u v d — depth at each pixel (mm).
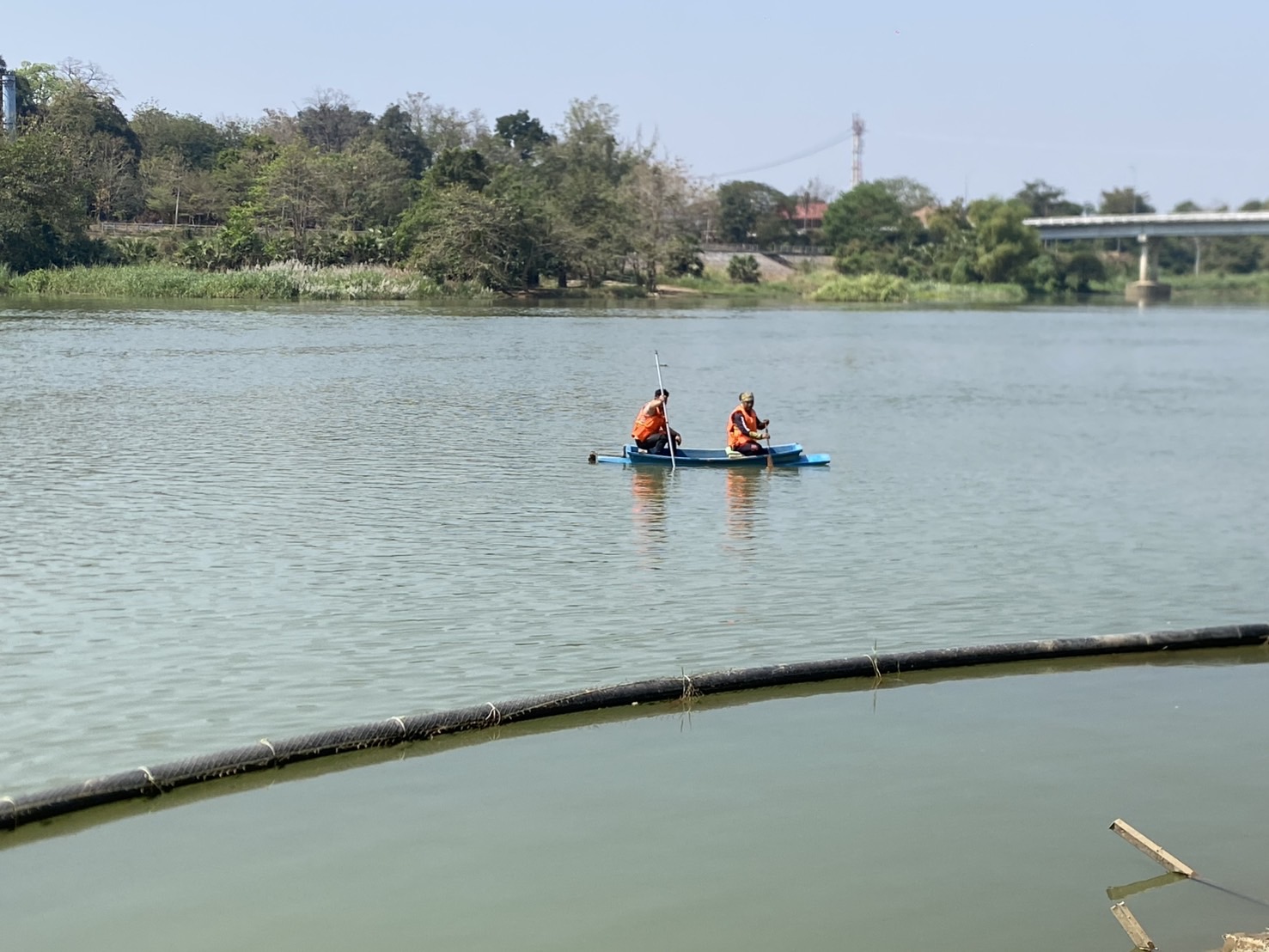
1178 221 158500
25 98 121312
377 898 9203
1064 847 10156
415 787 10992
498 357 48281
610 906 9141
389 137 145375
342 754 11531
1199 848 10188
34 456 24250
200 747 11336
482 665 13594
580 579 16984
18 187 88812
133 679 12883
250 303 78188
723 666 13836
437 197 102188
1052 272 150000
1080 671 14414
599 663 13766
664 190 130625
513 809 10633
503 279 101125
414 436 28375
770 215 168875
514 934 8766
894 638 14992
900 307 114188
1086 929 8969
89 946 8523
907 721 12789
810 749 12008
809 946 8688
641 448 26125
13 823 10047
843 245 155375
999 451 29172
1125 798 11078
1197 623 15922
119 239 101000
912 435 31609
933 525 20938
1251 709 13312
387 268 98562
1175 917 9133
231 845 9922
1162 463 27906
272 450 25766
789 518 21203
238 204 113500
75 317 60969
